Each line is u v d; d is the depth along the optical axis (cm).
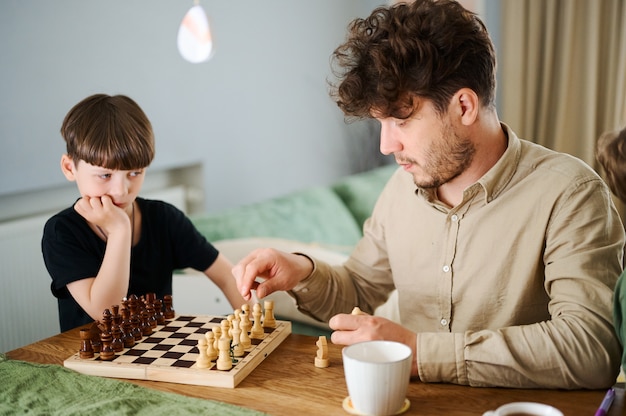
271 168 402
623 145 101
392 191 154
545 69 428
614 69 412
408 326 151
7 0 258
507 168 134
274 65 397
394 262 151
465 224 138
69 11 281
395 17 121
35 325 277
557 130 430
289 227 304
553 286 124
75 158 153
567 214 127
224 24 357
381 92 118
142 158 154
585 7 413
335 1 449
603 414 99
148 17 316
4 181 263
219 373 113
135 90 312
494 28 452
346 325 115
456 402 105
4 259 263
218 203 366
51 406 107
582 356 109
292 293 148
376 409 99
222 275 179
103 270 149
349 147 470
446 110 122
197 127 347
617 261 122
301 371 119
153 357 122
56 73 279
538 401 106
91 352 124
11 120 264
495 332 113
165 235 174
